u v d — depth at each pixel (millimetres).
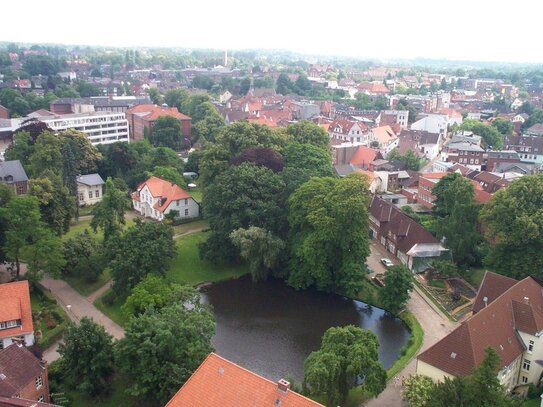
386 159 196750
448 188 134875
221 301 101812
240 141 137250
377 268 112312
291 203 109812
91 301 94938
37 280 92250
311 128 157250
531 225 93312
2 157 163250
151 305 73812
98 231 123812
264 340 87875
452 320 91375
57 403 64562
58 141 144875
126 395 67062
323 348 69688
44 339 78375
